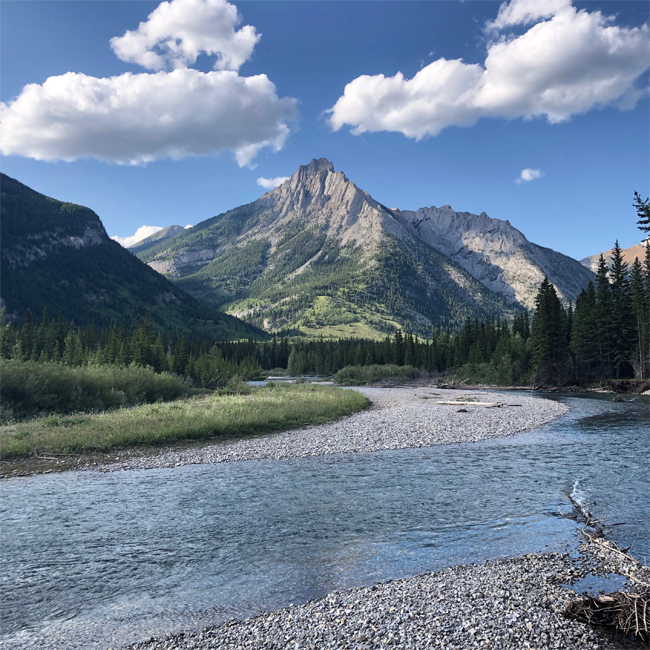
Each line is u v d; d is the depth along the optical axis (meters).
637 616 7.97
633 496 16.30
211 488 17.84
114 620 8.87
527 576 10.27
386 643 7.79
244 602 9.45
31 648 8.00
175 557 11.66
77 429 27.59
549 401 52.94
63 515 14.79
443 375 120.12
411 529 13.45
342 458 23.31
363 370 111.44
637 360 72.00
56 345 96.81
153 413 34.72
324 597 9.56
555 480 18.66
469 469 20.75
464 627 8.20
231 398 48.59
